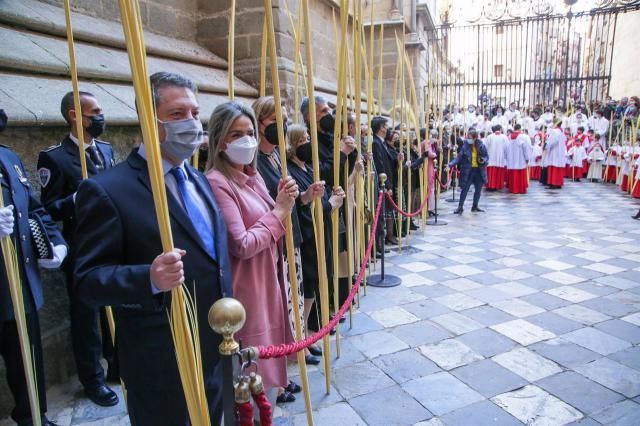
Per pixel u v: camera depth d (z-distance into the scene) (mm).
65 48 3402
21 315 1426
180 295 1094
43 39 3307
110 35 3963
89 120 2557
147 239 1322
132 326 1365
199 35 5703
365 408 2492
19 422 2086
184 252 1108
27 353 1431
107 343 2686
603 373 2803
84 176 1740
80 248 1274
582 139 12523
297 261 2562
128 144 3463
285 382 2039
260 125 2420
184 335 1112
